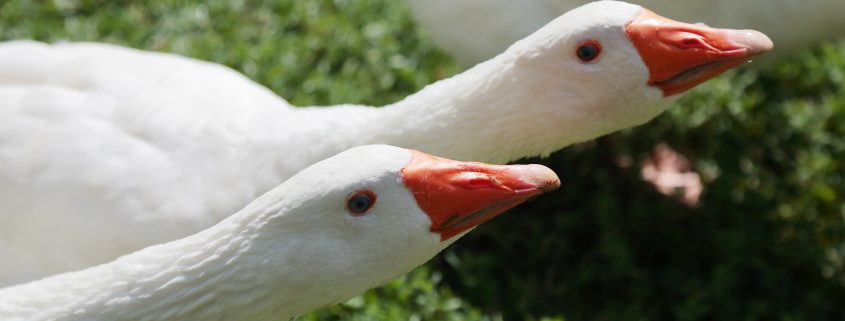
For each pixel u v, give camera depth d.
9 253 1.69
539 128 1.64
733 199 2.05
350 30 2.23
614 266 1.94
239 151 1.69
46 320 1.48
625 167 2.10
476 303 1.90
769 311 1.94
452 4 1.96
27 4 2.23
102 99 1.73
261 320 1.48
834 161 2.12
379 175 1.45
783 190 2.08
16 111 1.71
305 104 2.07
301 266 1.45
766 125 2.16
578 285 1.94
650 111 1.63
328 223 1.45
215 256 1.46
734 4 1.92
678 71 1.60
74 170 1.68
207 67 1.81
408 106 1.68
